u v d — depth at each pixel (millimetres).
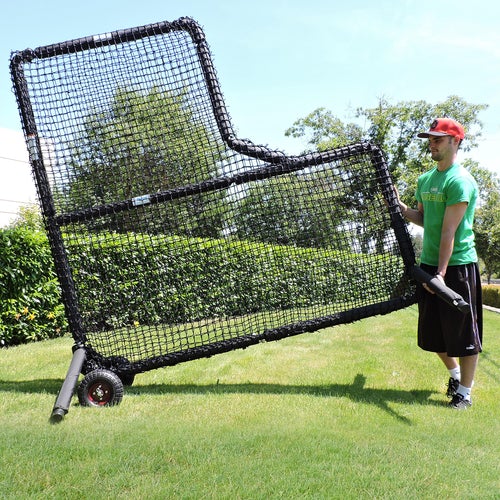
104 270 4980
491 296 23516
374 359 6156
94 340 4938
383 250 4852
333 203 4902
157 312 5156
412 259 4676
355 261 4922
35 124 4883
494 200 34156
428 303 4621
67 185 4898
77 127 4910
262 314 5074
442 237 4293
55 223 4844
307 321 4816
